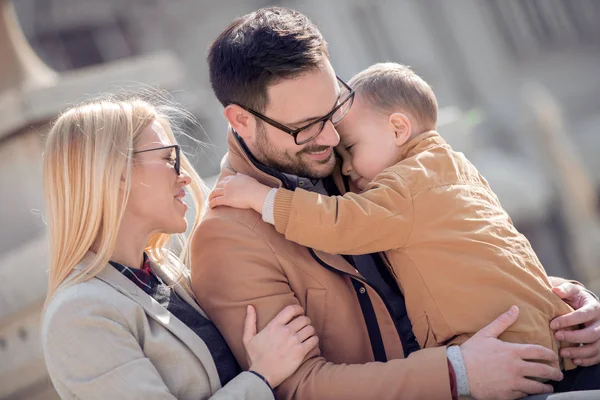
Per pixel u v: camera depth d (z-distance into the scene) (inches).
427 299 96.0
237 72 97.1
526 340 92.4
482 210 98.4
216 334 95.3
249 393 87.0
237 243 97.0
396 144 104.3
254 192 97.2
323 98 96.6
